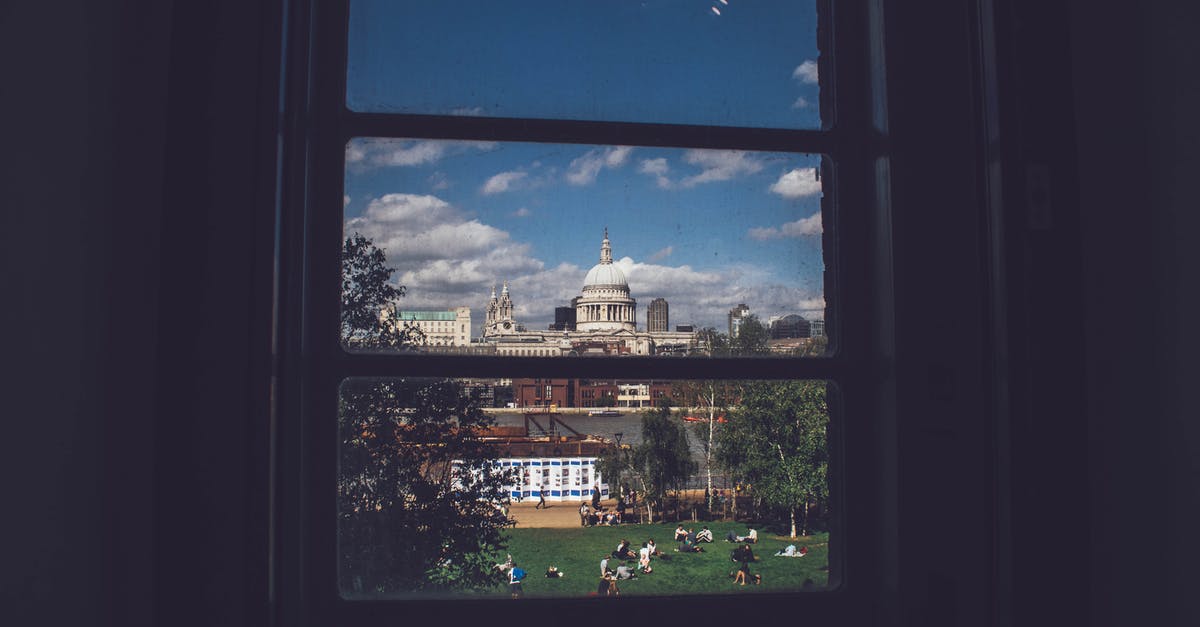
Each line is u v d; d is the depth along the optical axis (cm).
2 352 103
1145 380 116
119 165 113
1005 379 123
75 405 108
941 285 135
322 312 138
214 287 113
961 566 129
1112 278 121
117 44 114
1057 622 120
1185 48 112
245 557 112
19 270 104
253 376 114
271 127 117
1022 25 127
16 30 106
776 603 144
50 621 105
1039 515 121
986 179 127
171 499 111
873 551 146
